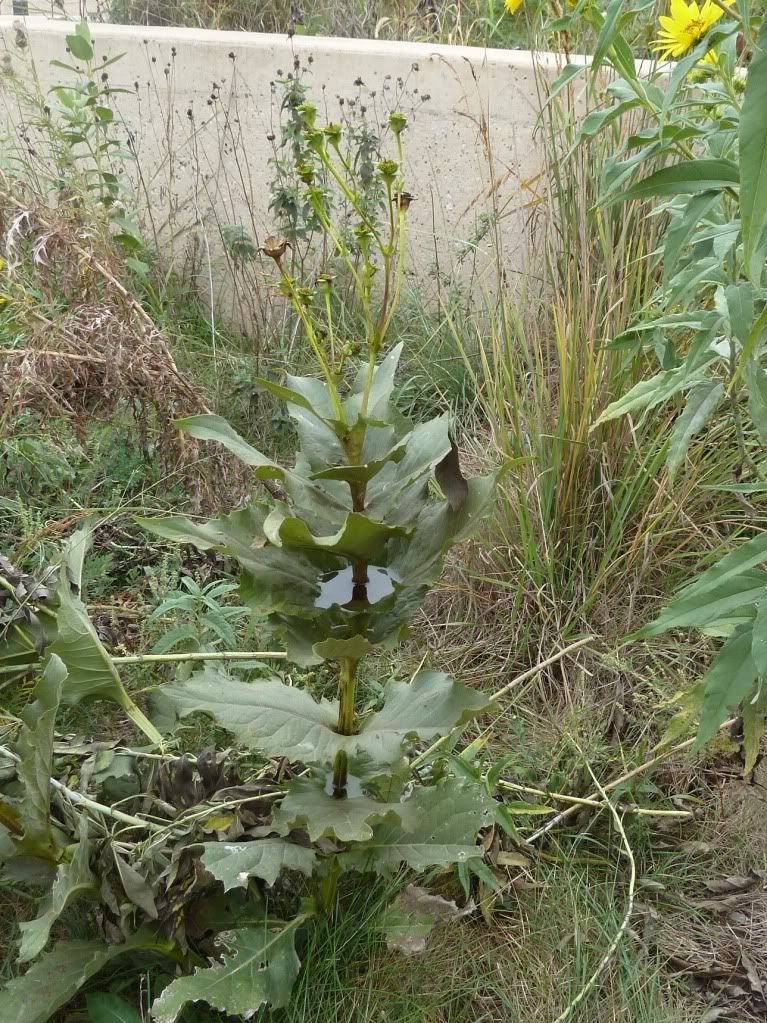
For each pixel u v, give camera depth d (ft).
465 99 11.12
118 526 8.41
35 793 4.67
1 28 12.10
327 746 4.44
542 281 9.92
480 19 13.00
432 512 4.43
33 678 6.52
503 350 9.23
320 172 10.77
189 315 11.87
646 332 6.18
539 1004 5.05
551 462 8.07
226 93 11.73
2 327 8.19
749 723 5.25
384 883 5.43
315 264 11.44
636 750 6.34
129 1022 4.63
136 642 7.49
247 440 9.95
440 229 11.64
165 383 7.86
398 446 3.93
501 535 8.14
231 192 12.17
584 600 7.69
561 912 5.50
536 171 11.32
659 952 5.36
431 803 4.86
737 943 5.41
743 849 5.95
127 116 12.10
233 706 4.54
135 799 5.47
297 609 4.25
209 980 4.39
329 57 11.32
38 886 5.51
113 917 4.78
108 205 10.55
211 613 6.84
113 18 16.19
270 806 5.19
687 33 4.78
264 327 11.40
